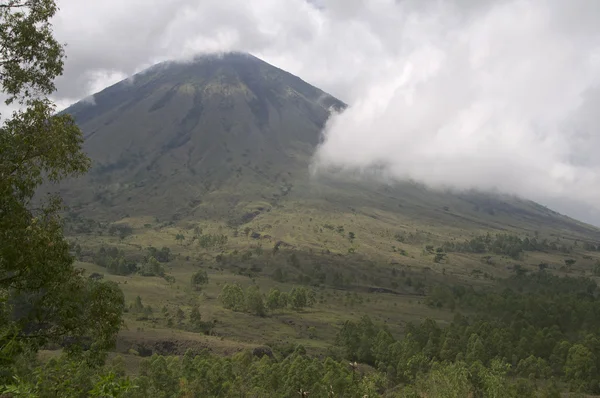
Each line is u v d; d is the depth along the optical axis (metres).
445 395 74.06
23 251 23.84
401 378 106.56
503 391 76.38
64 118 26.77
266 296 188.12
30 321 26.73
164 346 114.00
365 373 103.88
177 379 74.25
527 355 119.75
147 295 171.88
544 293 195.88
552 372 113.69
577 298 173.12
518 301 161.38
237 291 168.50
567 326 146.38
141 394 62.09
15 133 24.91
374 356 121.69
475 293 197.75
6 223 23.73
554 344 124.06
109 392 15.02
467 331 130.00
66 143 26.28
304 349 120.88
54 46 27.72
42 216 26.33
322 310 181.88
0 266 24.55
